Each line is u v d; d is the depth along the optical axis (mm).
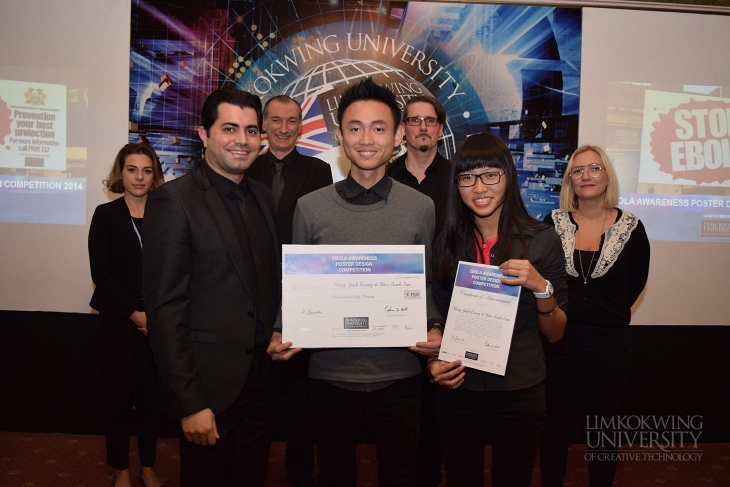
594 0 3316
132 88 3303
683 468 3004
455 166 1729
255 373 1689
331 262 1638
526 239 1697
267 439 1798
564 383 2367
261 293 1703
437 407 1768
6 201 3320
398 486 1714
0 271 3338
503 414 1660
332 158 3373
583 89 3369
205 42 3297
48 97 3305
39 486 2650
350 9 3318
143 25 3283
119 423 2576
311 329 1614
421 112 2609
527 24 3346
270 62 3316
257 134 1668
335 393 1686
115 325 2588
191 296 1596
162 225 1554
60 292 3352
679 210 3418
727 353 3441
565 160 3389
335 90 3346
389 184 1780
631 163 3398
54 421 3377
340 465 1705
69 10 3271
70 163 3330
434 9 3330
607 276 2336
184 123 3324
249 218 1741
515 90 3363
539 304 1638
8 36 3279
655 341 3420
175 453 3105
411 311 1646
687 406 3432
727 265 3441
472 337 1624
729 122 3422
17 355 3357
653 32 3365
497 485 1699
